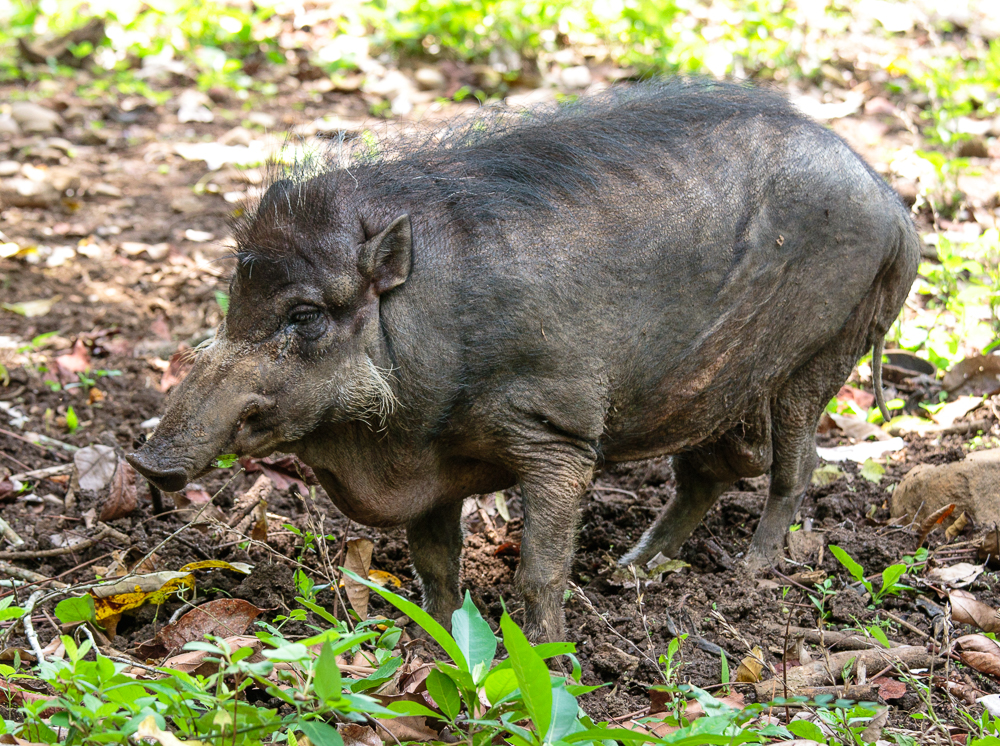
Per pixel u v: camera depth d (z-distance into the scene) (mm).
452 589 4723
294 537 5242
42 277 8148
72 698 3088
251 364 3910
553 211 4160
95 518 5359
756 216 4492
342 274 3930
